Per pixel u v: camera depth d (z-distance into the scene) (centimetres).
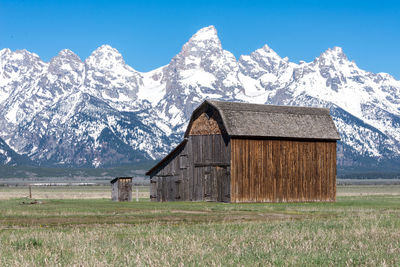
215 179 7350
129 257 2211
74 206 5975
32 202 6856
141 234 3114
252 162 7212
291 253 2333
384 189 18638
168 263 2089
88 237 2889
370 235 2977
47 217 4344
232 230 3297
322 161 7681
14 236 2906
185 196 7744
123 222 3972
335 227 3466
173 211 5175
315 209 5491
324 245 2559
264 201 7231
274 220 4156
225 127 7081
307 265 2114
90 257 2225
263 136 7250
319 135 7631
